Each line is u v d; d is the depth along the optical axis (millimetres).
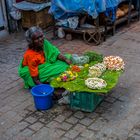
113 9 4504
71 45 4477
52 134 2525
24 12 5090
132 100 2949
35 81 3021
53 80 2846
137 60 3818
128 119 2668
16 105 2979
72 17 4535
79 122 2648
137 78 3355
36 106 2844
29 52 2984
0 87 3355
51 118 2725
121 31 4926
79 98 2732
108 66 2910
